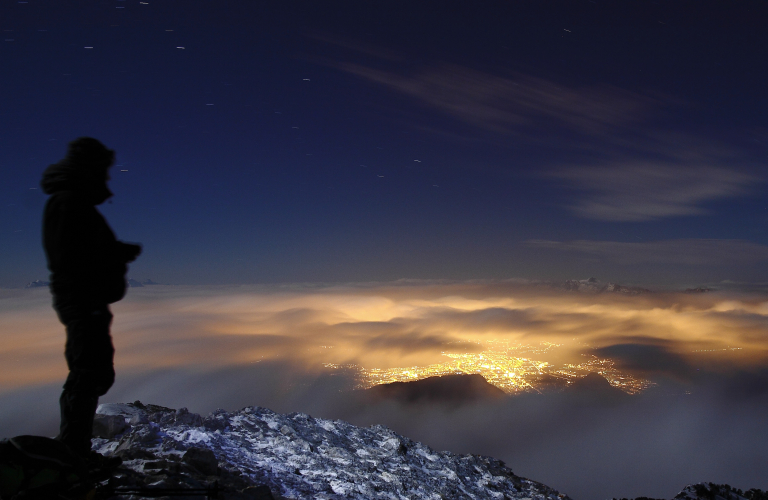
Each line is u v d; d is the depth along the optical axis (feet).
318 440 22.94
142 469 13.47
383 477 20.07
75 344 9.12
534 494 23.94
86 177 9.33
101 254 9.26
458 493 21.18
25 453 8.25
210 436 19.02
